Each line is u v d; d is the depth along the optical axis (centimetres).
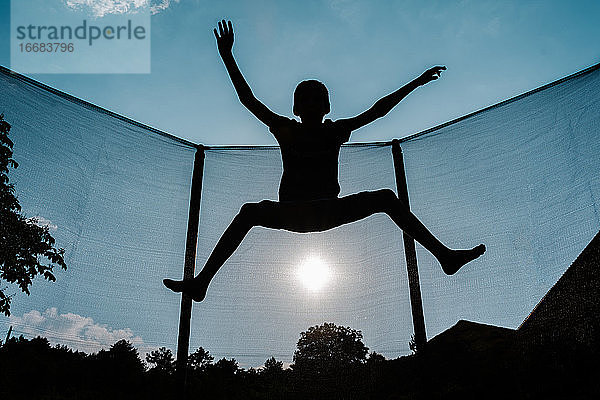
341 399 375
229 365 384
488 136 390
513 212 366
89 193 360
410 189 420
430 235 174
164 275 385
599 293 315
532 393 342
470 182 393
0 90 326
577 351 328
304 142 188
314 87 200
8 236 310
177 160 420
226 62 186
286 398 376
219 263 171
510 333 376
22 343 310
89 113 369
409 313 388
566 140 344
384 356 385
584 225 325
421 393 363
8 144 321
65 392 316
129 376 348
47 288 325
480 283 371
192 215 409
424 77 192
